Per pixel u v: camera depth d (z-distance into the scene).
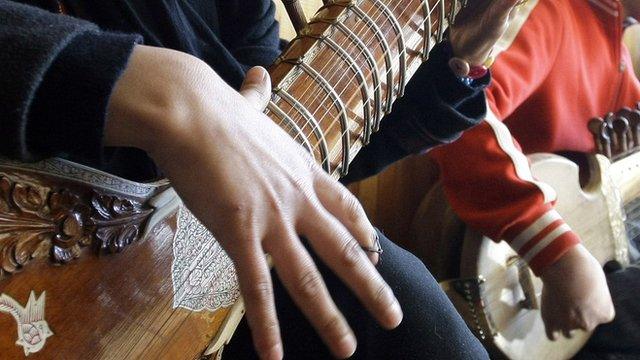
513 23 1.18
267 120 0.38
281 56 0.55
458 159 1.07
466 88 0.72
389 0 0.63
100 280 0.39
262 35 0.74
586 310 1.03
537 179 1.11
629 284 1.26
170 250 0.44
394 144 0.77
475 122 0.74
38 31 0.32
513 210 1.04
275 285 0.67
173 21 0.57
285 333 0.68
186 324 0.45
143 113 0.34
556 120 1.28
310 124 0.50
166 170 0.36
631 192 1.38
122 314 0.40
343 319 0.37
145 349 0.42
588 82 1.34
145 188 0.42
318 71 0.54
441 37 0.68
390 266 0.69
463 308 1.11
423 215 1.26
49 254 0.36
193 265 0.45
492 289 1.11
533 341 1.16
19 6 0.33
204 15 0.69
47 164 0.36
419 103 0.73
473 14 0.69
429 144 0.76
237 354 0.67
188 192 0.35
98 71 0.32
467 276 1.11
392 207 1.41
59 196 0.37
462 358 0.66
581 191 1.24
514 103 1.14
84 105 0.32
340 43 0.57
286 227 0.36
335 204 0.38
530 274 1.14
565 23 1.28
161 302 0.43
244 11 0.73
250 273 0.35
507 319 1.13
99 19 0.54
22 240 0.35
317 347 0.67
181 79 0.35
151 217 0.42
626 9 1.57
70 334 0.38
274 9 0.77
